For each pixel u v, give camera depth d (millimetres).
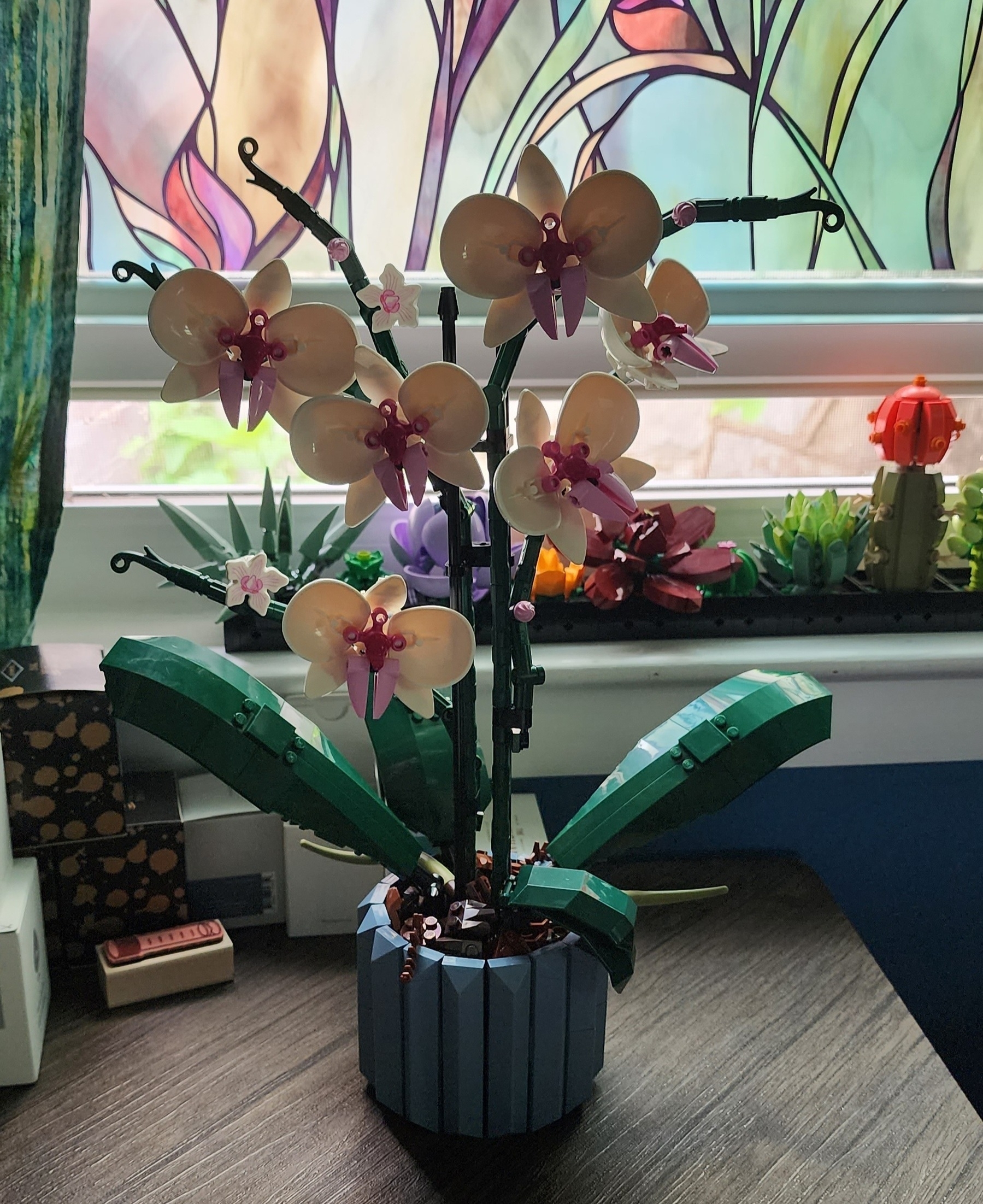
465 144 1067
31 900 821
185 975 874
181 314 568
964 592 1103
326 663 640
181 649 696
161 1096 771
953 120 1108
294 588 1018
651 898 750
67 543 1108
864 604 1091
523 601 666
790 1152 730
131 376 1074
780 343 1129
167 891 907
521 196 560
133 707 673
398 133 1056
